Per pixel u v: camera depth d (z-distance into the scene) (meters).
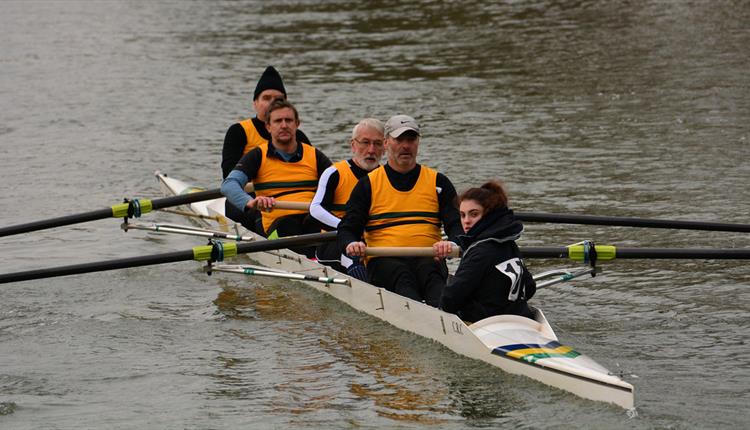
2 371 37.19
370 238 41.50
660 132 75.19
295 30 133.00
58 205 62.25
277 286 47.22
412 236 40.97
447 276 41.03
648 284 45.53
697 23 124.19
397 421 31.58
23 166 72.19
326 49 117.81
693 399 32.41
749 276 46.09
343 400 33.50
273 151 49.28
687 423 30.42
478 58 109.38
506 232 35.34
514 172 65.88
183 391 34.91
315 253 47.94
